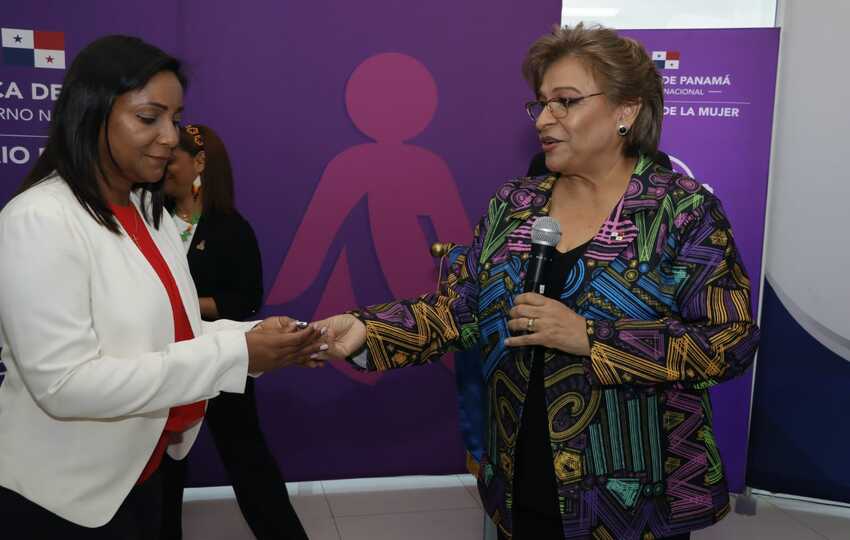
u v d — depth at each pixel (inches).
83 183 50.1
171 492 94.9
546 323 51.6
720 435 133.6
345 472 136.3
